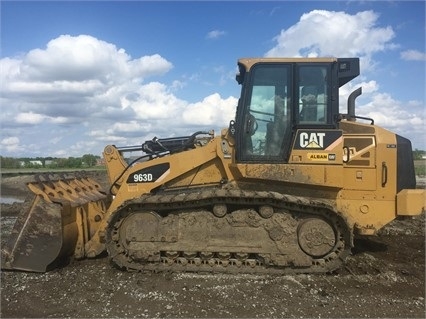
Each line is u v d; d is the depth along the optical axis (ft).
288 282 19.19
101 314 16.15
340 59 22.03
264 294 17.92
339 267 20.22
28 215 21.12
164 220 21.02
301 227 20.51
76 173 26.30
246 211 20.76
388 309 16.65
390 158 21.20
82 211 23.12
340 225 20.38
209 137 23.88
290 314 16.08
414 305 17.08
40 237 20.92
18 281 19.74
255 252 20.61
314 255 20.44
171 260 21.01
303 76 21.48
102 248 22.71
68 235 21.56
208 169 22.70
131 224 21.11
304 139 20.89
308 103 21.33
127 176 22.72
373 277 20.12
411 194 20.93
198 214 20.97
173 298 17.53
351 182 21.24
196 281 19.40
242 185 21.85
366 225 21.20
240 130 21.49
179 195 20.93
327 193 21.38
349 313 16.24
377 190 21.13
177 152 24.03
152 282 19.35
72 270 21.22
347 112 23.71
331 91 21.18
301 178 20.75
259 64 21.67
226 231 20.75
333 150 20.65
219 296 17.70
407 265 22.44
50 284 19.34
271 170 20.88
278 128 21.36
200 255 21.01
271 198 20.11
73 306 16.92
